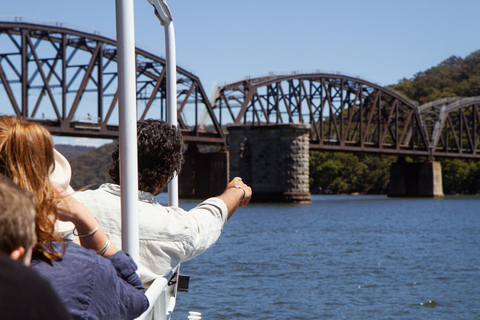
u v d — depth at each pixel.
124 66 3.17
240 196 4.15
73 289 2.38
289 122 94.75
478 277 21.91
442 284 20.33
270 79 95.12
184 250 3.54
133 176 3.24
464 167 177.00
